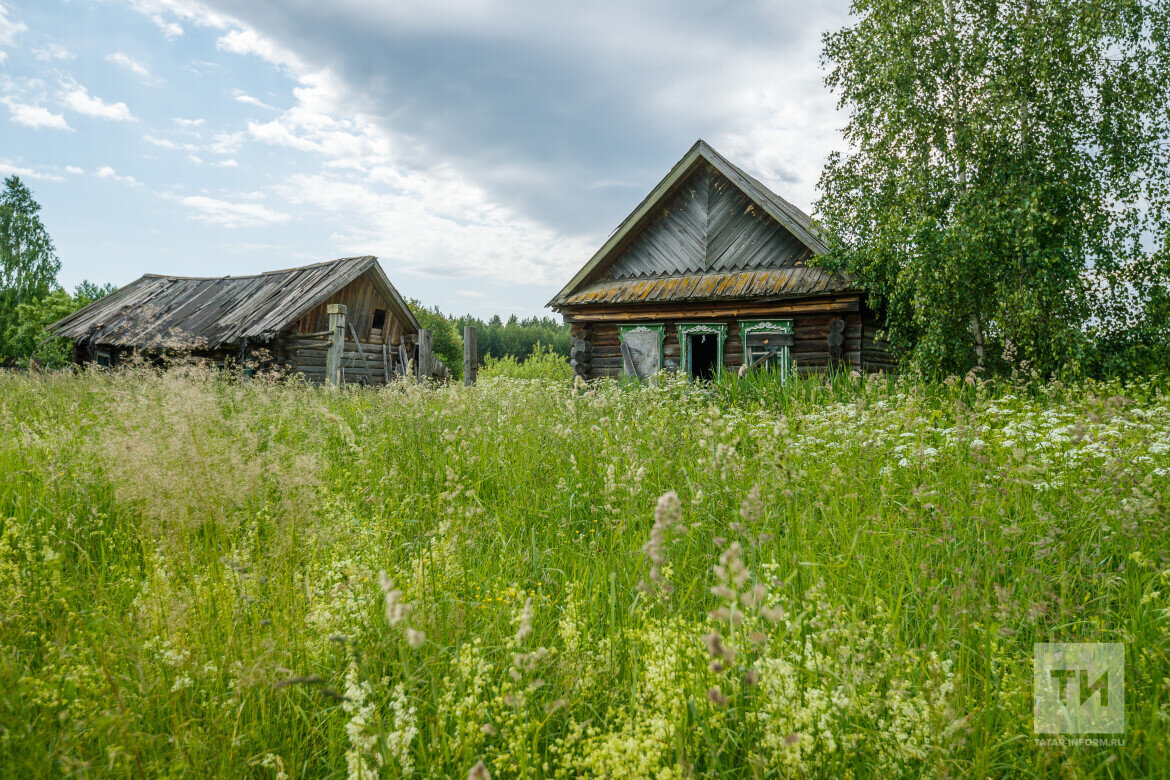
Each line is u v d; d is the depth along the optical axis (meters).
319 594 2.65
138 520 3.59
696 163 16.34
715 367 15.29
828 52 14.11
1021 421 6.09
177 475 2.78
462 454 4.98
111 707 2.06
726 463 3.78
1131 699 2.27
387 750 1.84
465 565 3.44
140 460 2.87
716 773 1.88
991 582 2.99
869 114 13.38
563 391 8.59
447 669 2.42
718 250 16.25
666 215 17.06
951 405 6.20
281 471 2.97
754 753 1.94
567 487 4.47
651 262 17.16
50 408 6.54
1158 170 11.61
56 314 41.50
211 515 2.90
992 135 11.60
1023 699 2.20
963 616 2.54
